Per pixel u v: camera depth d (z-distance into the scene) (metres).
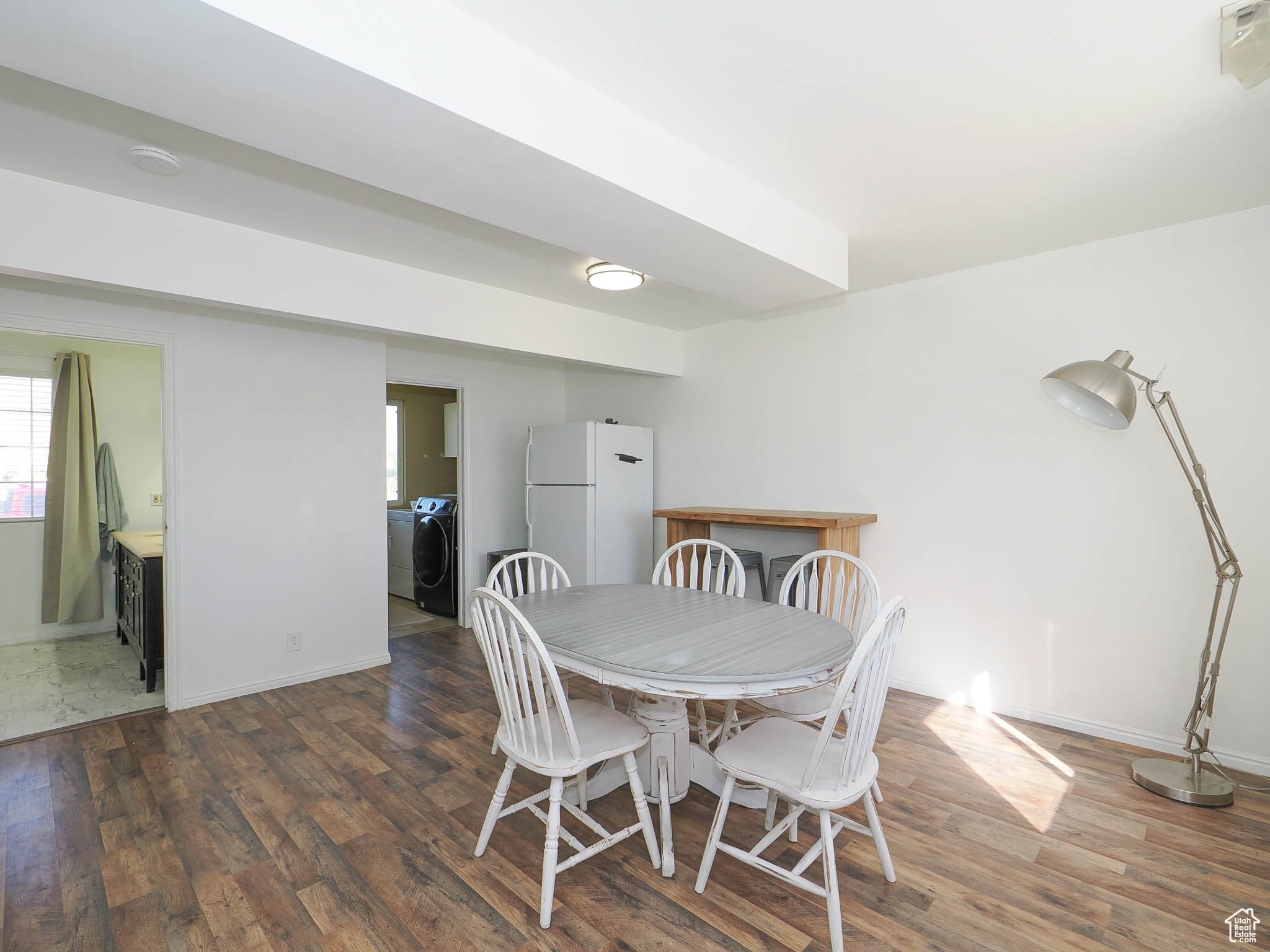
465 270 3.29
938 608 3.47
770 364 4.20
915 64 1.64
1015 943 1.69
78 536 4.80
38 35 1.17
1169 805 2.37
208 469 3.44
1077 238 2.91
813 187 2.37
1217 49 1.57
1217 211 2.62
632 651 1.98
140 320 3.21
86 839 2.18
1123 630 2.92
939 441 3.46
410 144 1.60
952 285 3.40
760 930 1.75
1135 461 2.88
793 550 4.11
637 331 4.44
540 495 4.89
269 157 2.10
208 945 1.70
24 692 3.64
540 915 1.81
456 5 1.44
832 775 1.79
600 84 1.74
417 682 3.81
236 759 2.79
